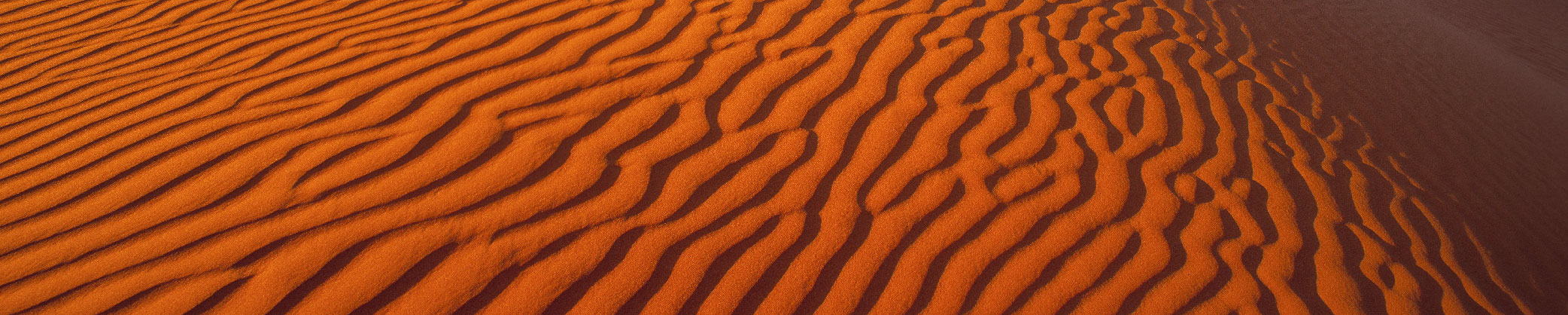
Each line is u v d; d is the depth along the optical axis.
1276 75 3.93
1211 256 2.60
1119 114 3.32
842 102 3.29
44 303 2.34
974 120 3.21
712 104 3.25
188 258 2.48
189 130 3.17
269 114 3.25
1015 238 2.64
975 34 3.92
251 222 2.62
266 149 2.99
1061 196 2.82
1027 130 3.16
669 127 3.09
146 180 2.86
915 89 3.41
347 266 2.44
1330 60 4.41
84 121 3.36
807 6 4.12
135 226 2.62
